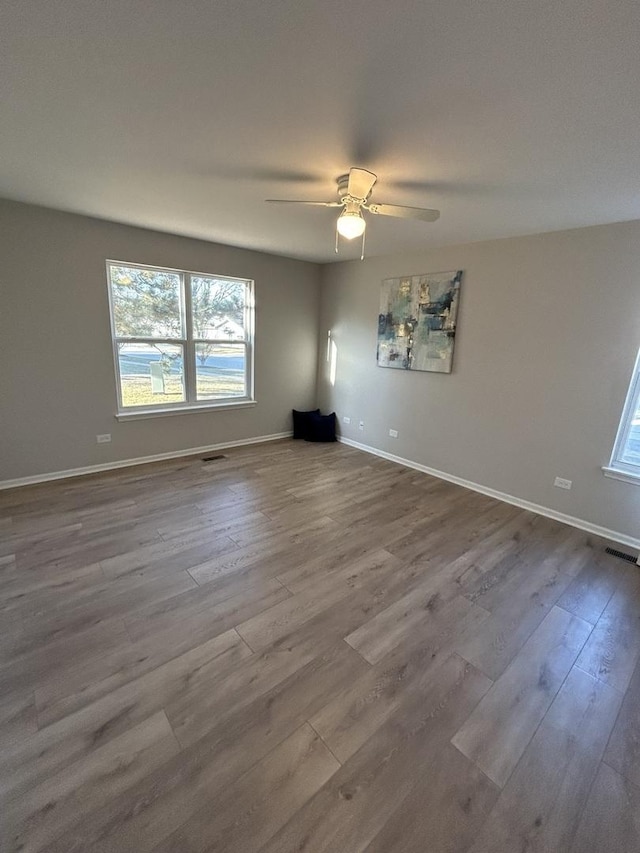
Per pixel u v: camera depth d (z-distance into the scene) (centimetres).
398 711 154
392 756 138
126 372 394
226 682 164
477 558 264
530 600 224
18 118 171
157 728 143
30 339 330
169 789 125
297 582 230
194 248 402
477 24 111
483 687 167
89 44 125
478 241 350
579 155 184
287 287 492
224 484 372
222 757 135
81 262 341
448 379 392
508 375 346
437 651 185
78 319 350
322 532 290
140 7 110
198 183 243
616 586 239
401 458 448
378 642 188
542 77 132
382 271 441
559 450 321
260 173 224
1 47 126
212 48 126
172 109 162
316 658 178
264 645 183
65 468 368
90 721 145
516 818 121
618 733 150
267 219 316
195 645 182
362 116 161
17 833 112
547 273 312
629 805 126
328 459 455
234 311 462
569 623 207
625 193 223
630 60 121
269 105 157
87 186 254
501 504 353
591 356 297
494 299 346
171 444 436
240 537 278
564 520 323
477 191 232
